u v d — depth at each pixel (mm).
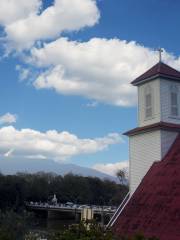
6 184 136250
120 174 147250
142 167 38406
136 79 41312
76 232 21125
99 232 20547
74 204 168125
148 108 40094
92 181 192000
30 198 167250
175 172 32812
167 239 27266
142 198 33531
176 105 39625
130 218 32688
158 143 36812
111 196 186625
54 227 98438
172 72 39438
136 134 39625
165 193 31500
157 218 29844
